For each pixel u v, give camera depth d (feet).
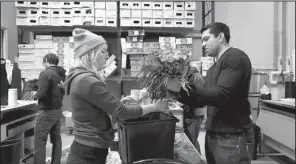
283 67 5.79
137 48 12.77
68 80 3.98
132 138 3.69
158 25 13.12
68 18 12.92
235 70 4.18
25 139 10.21
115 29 13.41
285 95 6.91
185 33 13.96
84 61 3.94
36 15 12.78
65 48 12.71
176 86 4.00
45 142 8.22
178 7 13.16
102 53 4.07
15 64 10.93
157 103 4.05
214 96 4.10
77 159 4.00
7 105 8.70
